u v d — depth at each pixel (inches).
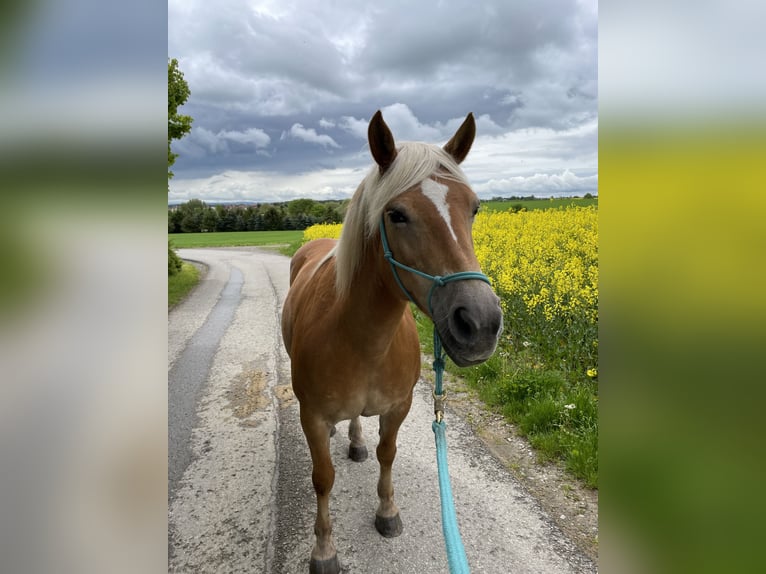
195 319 295.4
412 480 110.2
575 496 101.7
